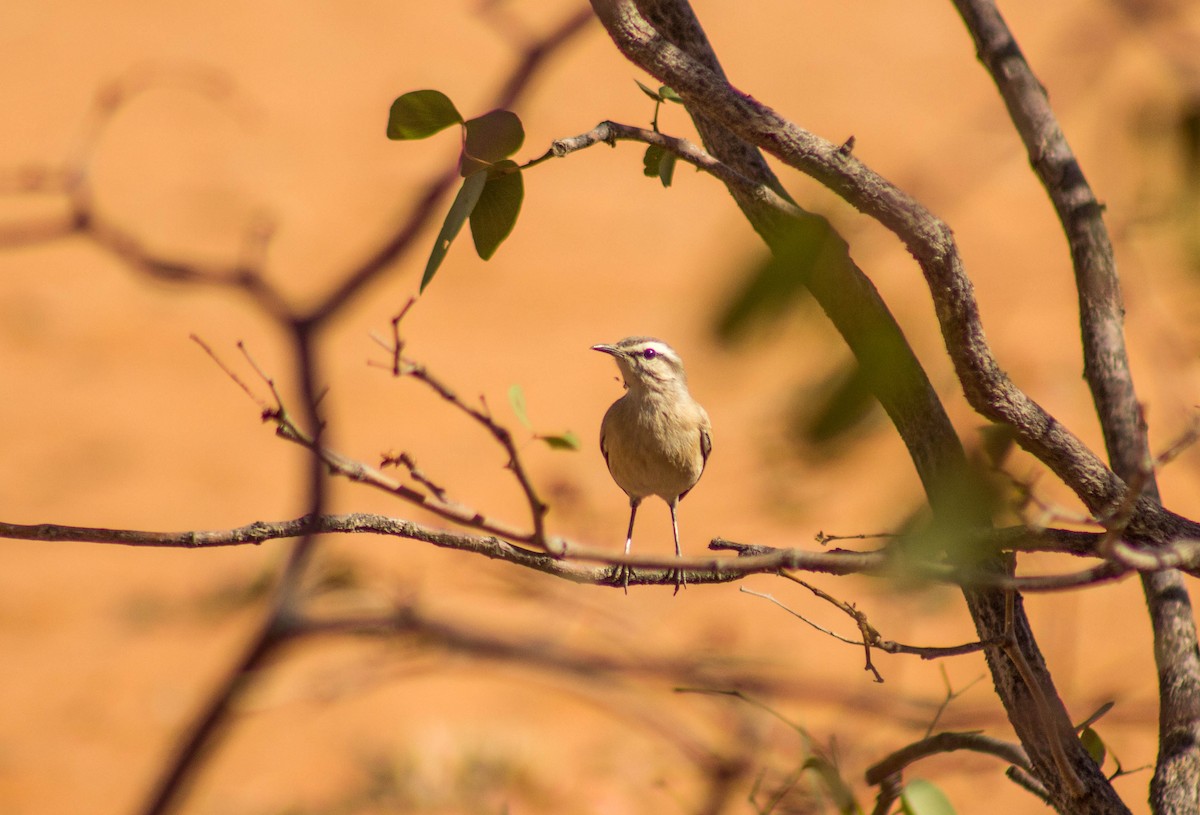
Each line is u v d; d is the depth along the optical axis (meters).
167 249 37.62
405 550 20.00
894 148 22.77
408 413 30.64
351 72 52.22
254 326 35.66
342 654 17.80
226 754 18.72
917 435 3.99
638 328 34.94
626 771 16.91
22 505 27.12
